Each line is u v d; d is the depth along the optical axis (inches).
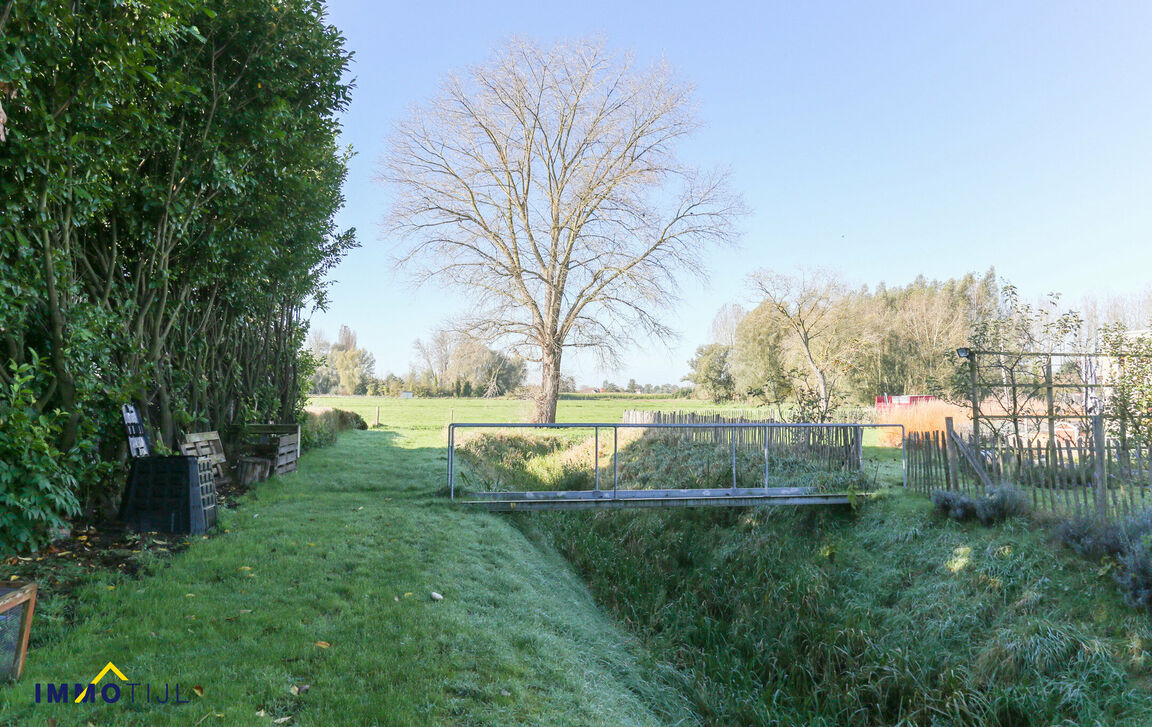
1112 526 253.1
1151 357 457.7
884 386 1412.4
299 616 177.5
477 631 181.2
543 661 173.6
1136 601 213.9
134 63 210.4
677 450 593.9
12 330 209.5
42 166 196.5
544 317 969.5
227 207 312.7
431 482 409.4
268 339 489.4
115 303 283.6
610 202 960.9
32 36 181.3
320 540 257.9
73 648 146.5
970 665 225.0
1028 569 255.4
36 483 196.7
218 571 211.2
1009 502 299.7
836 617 283.1
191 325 366.3
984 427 516.7
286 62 307.4
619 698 174.2
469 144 961.5
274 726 120.3
